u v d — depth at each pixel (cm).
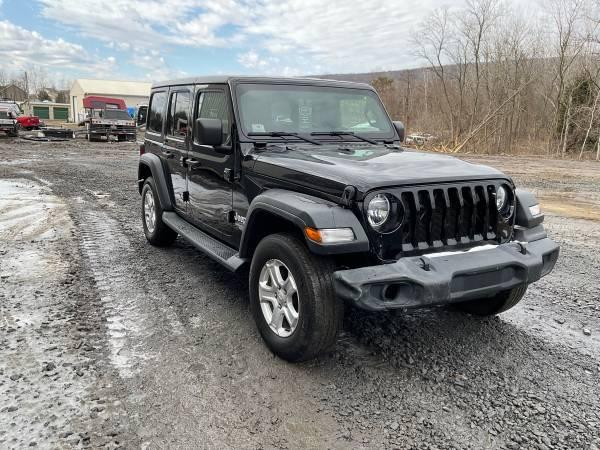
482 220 349
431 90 3953
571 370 344
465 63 3238
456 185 334
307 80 463
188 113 510
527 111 3459
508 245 349
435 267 305
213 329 394
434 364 348
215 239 474
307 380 322
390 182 312
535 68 3306
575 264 601
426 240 329
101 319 407
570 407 300
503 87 3259
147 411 284
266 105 429
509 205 366
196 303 446
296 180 347
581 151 2675
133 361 340
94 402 290
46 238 659
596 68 3042
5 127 2709
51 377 315
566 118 2931
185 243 651
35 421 271
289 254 325
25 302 436
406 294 297
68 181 1223
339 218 303
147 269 539
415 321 420
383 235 311
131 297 457
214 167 450
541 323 423
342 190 312
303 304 317
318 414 287
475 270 311
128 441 258
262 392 307
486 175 352
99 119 2705
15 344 358
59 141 2698
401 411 292
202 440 261
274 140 416
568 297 487
